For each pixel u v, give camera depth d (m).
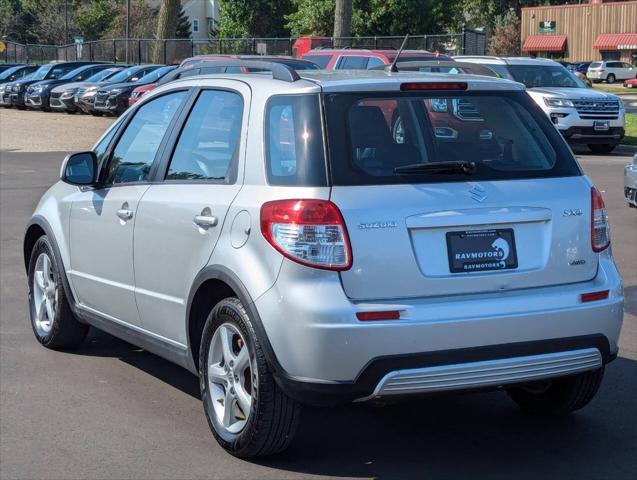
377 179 4.48
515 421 5.45
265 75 5.14
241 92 5.09
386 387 4.29
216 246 4.81
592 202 4.82
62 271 6.54
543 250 4.67
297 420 4.62
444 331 4.31
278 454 4.95
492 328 4.40
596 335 4.66
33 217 6.89
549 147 4.93
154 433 5.26
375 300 4.35
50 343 6.82
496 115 4.93
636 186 11.41
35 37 93.19
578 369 4.67
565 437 5.18
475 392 4.63
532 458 4.89
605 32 71.81
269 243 4.46
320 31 52.56
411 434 5.26
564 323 4.55
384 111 4.69
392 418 5.52
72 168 6.02
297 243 4.35
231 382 4.82
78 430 5.30
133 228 5.58
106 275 5.96
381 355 4.26
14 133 28.38
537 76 21.95
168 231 5.24
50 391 5.98
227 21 72.62
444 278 4.44
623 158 20.86
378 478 4.64
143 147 5.82
